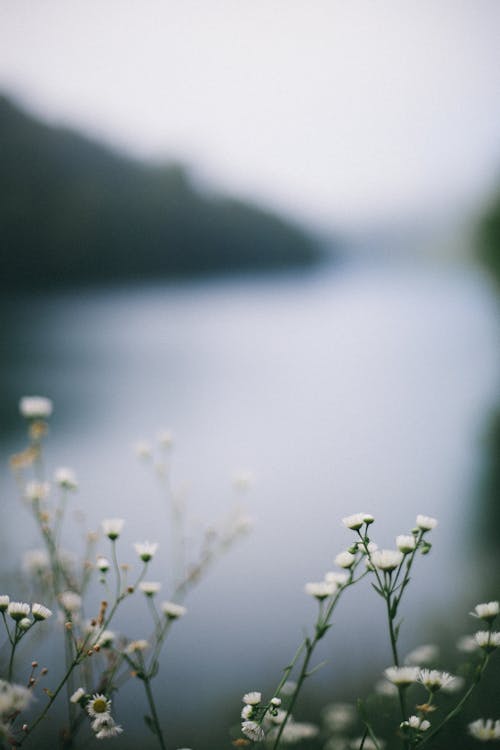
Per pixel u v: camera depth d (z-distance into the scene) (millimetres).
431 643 3148
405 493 6332
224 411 10930
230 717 2656
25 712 2400
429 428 9492
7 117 52500
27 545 3496
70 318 29484
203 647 3322
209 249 72688
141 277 58156
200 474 6988
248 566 4434
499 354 17594
